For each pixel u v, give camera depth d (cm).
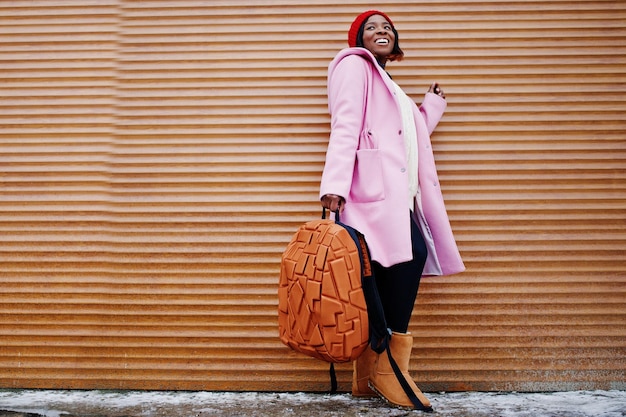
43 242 229
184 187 232
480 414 183
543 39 237
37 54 239
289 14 239
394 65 238
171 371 222
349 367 219
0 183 233
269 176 232
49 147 235
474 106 235
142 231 230
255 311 225
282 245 228
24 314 226
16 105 237
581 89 235
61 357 224
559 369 221
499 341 222
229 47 239
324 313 168
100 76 238
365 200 194
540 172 231
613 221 228
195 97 237
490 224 229
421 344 223
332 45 238
